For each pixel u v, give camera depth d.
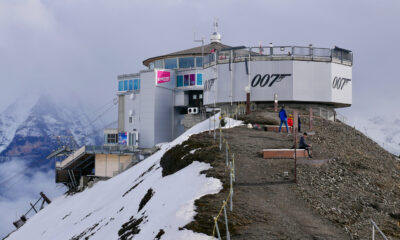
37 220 49.12
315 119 35.94
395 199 16.59
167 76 66.88
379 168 21.72
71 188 64.44
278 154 20.56
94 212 33.75
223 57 42.47
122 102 70.88
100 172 60.78
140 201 23.62
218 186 16.39
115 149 59.56
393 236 12.68
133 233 16.33
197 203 14.34
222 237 11.47
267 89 39.84
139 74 68.81
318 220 13.19
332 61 41.06
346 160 21.56
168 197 18.08
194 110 61.25
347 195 16.11
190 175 19.19
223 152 21.62
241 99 40.81
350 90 43.62
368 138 33.62
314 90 40.03
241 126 31.09
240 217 12.73
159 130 65.06
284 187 16.28
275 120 31.94
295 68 39.62
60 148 65.50
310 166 19.39
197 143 25.25
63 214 43.81
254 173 18.03
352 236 12.14
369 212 14.77
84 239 23.94
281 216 13.09
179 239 11.80
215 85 42.91
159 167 30.84
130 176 41.56
